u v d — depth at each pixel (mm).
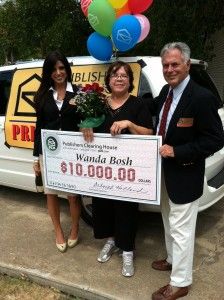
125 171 3082
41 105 3477
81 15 10484
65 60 3396
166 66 2678
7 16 11602
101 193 3254
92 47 3697
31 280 3398
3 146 4727
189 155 2676
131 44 3418
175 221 2857
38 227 4344
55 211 3750
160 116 2951
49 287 3297
